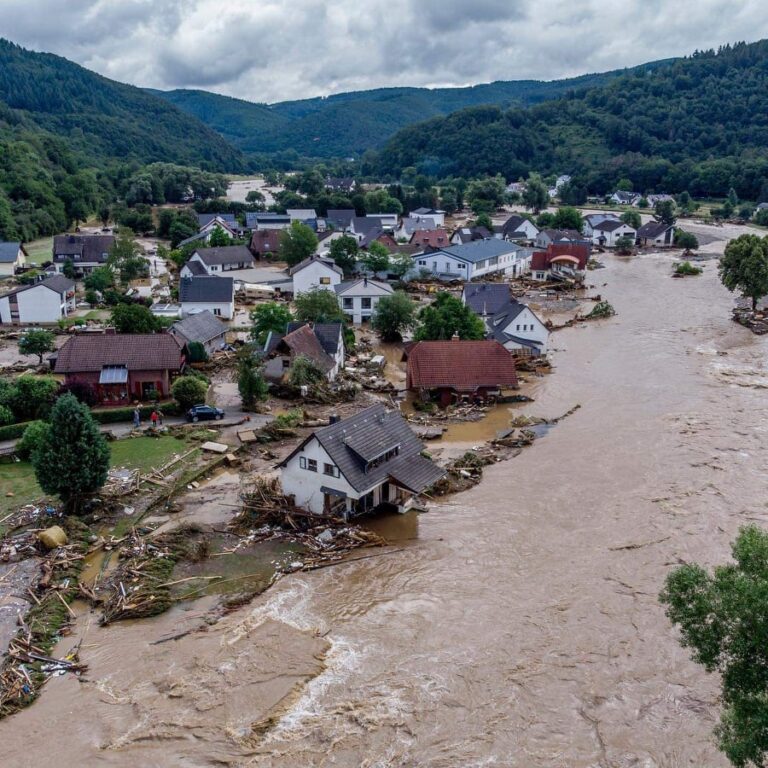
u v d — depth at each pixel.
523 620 32.41
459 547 38.66
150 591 34.22
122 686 28.58
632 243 149.38
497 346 61.91
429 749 25.41
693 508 41.72
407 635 31.55
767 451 49.19
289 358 63.12
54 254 119.19
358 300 90.25
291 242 121.06
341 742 25.70
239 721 26.70
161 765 24.83
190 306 88.62
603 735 26.00
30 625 31.56
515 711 27.11
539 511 42.22
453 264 115.75
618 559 36.97
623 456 49.28
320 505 40.94
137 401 58.09
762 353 73.75
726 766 24.56
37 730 26.38
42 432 46.69
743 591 19.17
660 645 30.55
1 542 37.75
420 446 44.09
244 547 38.59
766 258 87.38
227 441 51.75
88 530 39.16
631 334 82.56
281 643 31.06
